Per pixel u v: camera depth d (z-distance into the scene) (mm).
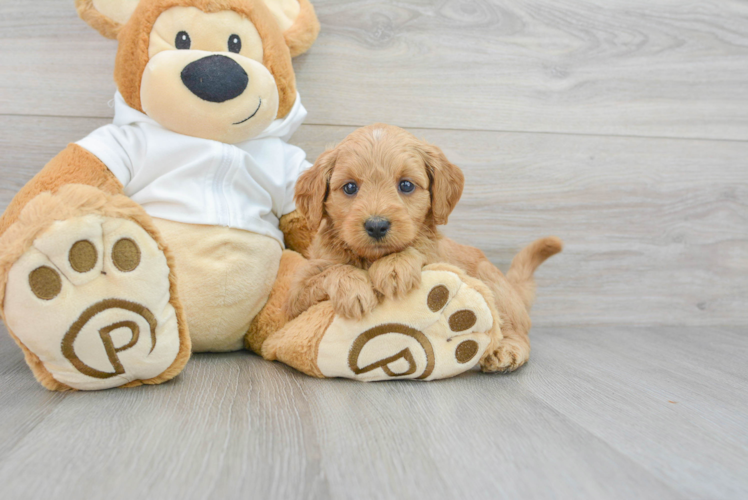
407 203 1254
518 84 1968
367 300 1203
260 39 1466
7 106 1735
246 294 1439
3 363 1338
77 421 974
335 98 1873
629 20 2018
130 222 1098
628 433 1022
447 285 1240
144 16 1370
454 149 1955
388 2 1866
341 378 1305
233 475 796
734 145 2135
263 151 1570
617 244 2088
